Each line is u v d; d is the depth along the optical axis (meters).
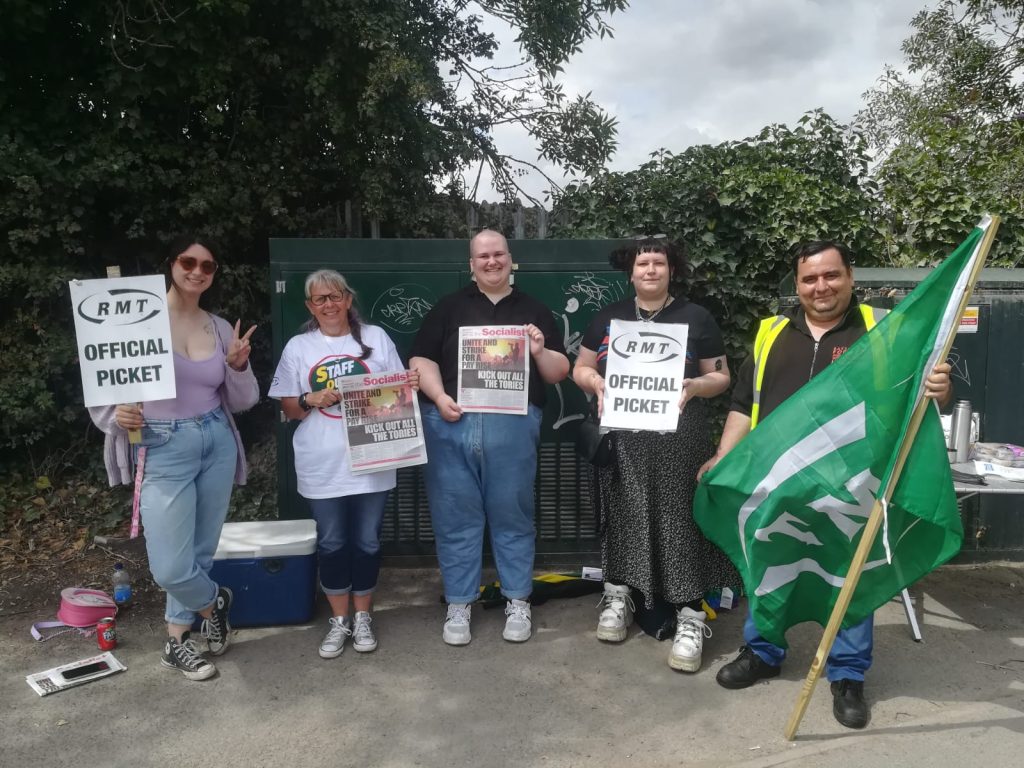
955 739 2.60
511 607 3.43
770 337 2.95
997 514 4.31
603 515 3.37
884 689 2.98
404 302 4.08
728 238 5.15
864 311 2.81
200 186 5.66
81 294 2.70
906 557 2.62
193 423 2.88
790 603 2.77
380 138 6.19
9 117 5.08
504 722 2.75
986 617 3.68
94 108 5.40
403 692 2.95
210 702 2.88
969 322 4.08
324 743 2.62
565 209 5.88
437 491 3.33
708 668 3.14
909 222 5.90
